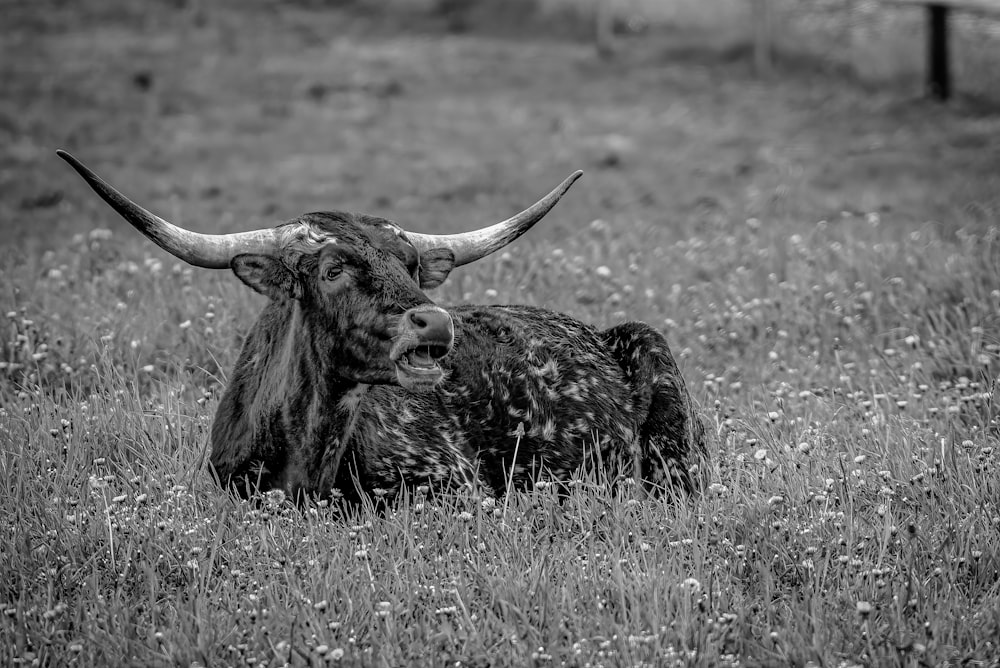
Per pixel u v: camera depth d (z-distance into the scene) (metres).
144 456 26.17
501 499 25.50
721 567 21.64
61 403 29.91
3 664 18.83
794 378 32.00
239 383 25.14
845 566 21.12
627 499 24.59
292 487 24.27
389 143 76.00
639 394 27.56
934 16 84.81
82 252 43.78
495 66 95.06
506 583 20.84
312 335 23.62
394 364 22.78
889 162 69.25
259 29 102.00
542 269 40.44
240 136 76.88
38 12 103.06
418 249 25.69
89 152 71.69
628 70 94.19
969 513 23.12
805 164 70.00
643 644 19.06
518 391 26.67
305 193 64.94
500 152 74.50
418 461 25.28
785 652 19.05
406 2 109.69
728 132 78.25
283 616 20.06
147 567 21.30
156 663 18.84
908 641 19.08
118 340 32.59
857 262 40.41
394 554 22.28
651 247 47.03
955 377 31.72
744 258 43.28
